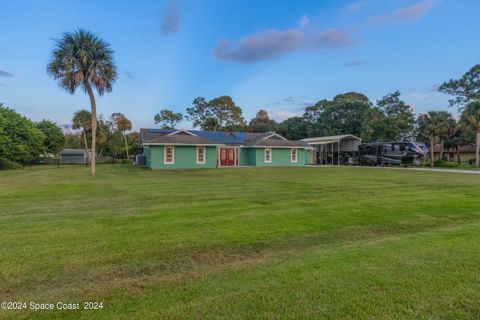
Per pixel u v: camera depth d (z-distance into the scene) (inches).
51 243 191.9
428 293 125.6
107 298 121.6
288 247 192.5
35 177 725.9
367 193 423.8
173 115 2345.0
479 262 160.9
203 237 207.5
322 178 676.7
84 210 298.4
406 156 1315.2
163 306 114.5
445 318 107.5
